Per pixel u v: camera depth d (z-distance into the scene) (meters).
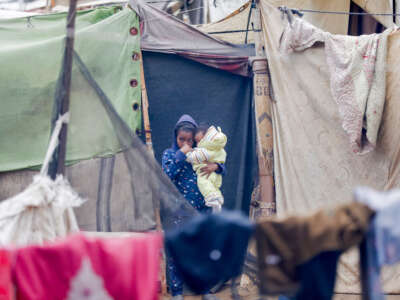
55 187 5.13
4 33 7.91
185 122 7.95
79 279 3.78
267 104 8.51
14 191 7.28
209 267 3.73
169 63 8.86
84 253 3.82
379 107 7.69
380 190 7.89
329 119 8.17
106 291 3.80
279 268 3.64
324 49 8.11
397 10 12.41
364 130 7.91
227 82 9.10
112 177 6.07
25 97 7.27
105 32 7.76
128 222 6.10
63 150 5.18
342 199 8.11
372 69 7.72
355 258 7.74
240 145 9.15
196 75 8.98
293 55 8.34
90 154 5.99
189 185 7.77
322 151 8.22
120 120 5.96
